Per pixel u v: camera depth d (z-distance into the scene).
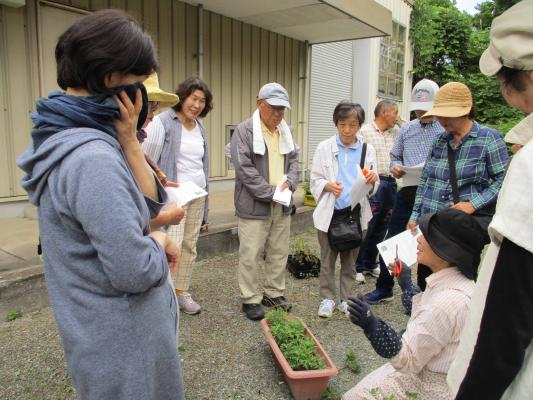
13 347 2.88
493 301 1.00
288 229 3.65
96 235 1.14
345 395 2.13
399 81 12.62
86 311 1.22
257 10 6.47
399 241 2.97
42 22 4.83
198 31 6.37
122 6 5.53
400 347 1.80
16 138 4.80
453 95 2.80
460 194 2.92
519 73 1.05
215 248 4.90
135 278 1.18
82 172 1.14
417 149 3.85
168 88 6.20
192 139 3.43
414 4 12.67
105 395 1.23
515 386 1.03
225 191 7.32
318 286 4.34
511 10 1.04
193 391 2.55
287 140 3.58
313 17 6.73
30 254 3.69
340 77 10.36
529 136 1.09
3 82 4.63
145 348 1.28
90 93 1.26
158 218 1.69
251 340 3.18
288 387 2.63
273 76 7.93
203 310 3.64
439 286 1.95
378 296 3.97
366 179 3.36
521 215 0.95
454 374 1.20
